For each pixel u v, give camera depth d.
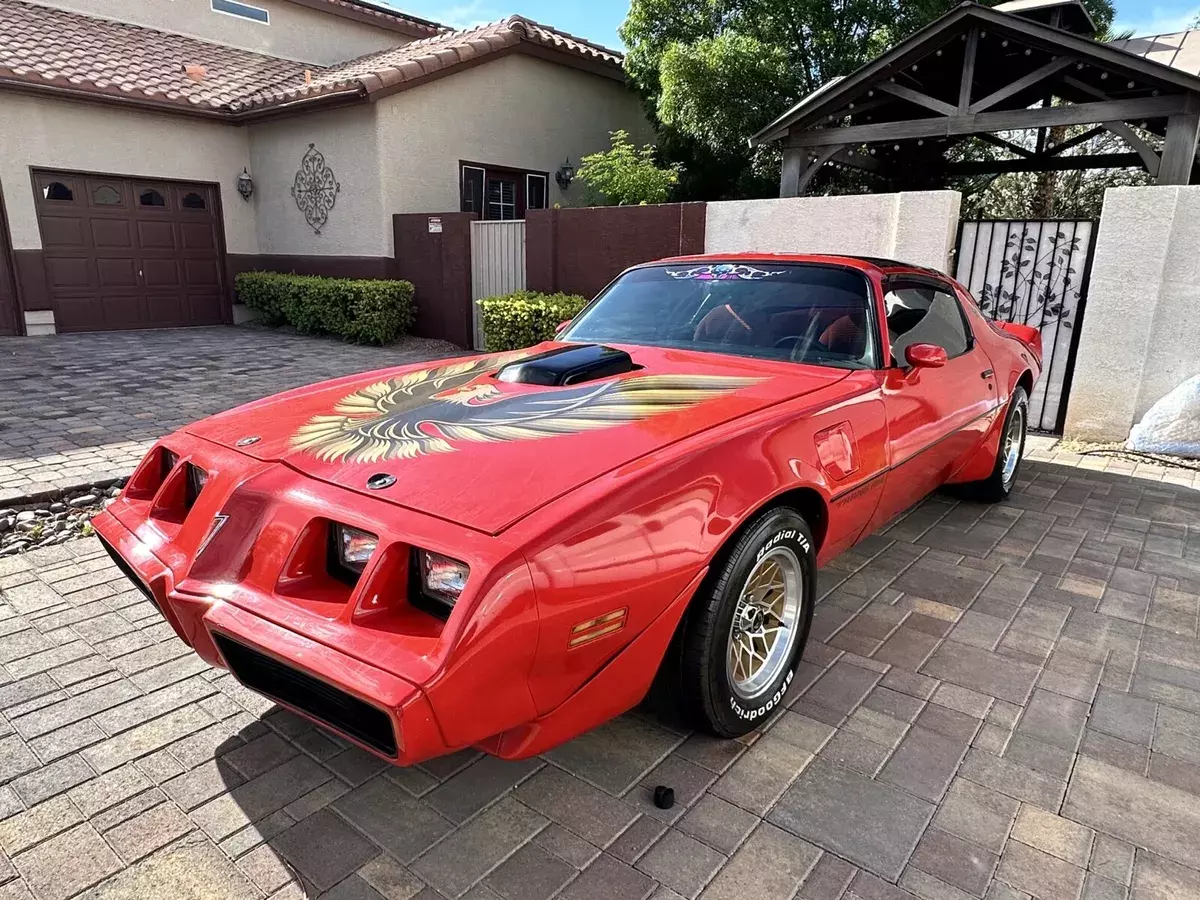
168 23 14.45
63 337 11.77
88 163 11.98
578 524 1.96
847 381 3.08
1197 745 2.57
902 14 12.63
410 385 3.14
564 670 1.98
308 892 1.94
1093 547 4.31
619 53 15.82
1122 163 10.20
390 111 11.66
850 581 3.84
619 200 11.59
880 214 7.24
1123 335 6.37
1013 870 2.03
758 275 3.81
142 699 2.76
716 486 2.27
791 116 8.90
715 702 2.41
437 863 2.04
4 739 2.53
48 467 5.17
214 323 13.91
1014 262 6.89
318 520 2.11
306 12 15.74
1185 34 10.13
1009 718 2.71
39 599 3.49
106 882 1.97
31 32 12.58
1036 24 7.39
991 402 4.33
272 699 2.13
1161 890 1.97
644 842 2.12
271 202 13.72
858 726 2.65
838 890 1.96
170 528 2.53
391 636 1.86
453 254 11.31
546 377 3.02
